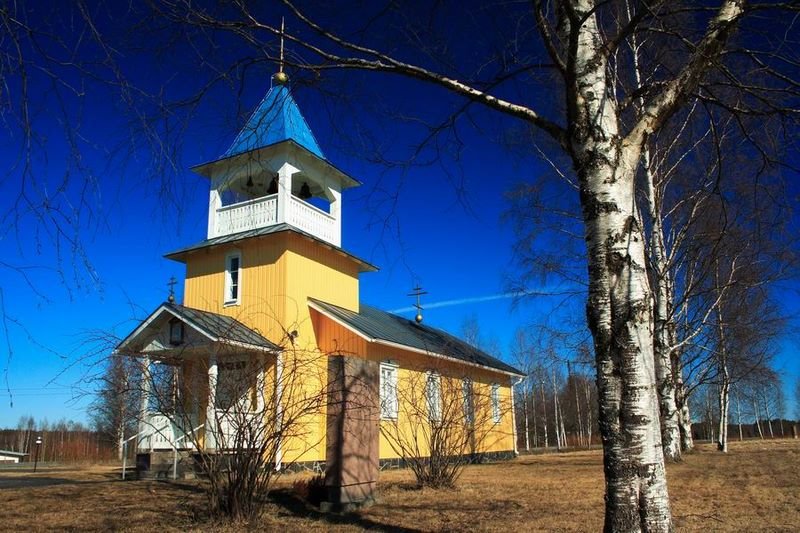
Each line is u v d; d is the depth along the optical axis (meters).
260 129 7.19
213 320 15.65
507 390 27.33
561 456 26.48
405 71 5.82
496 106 5.84
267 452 8.85
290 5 5.36
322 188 21.17
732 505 9.50
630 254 4.99
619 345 4.82
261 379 8.94
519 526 7.99
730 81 6.14
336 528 8.06
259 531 7.89
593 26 5.52
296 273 18.67
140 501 9.98
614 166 5.16
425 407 16.48
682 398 23.55
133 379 8.60
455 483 12.96
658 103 5.40
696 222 18.00
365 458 10.11
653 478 4.59
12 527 8.01
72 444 41.44
